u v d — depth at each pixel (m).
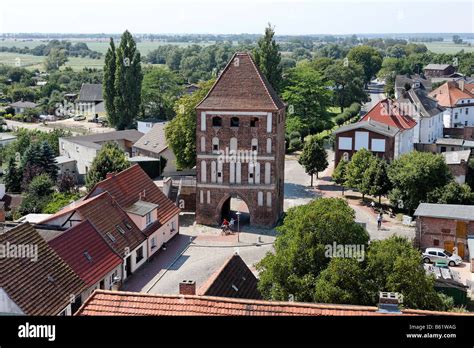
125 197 63.88
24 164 99.31
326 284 35.06
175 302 26.98
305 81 125.56
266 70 124.25
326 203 42.88
